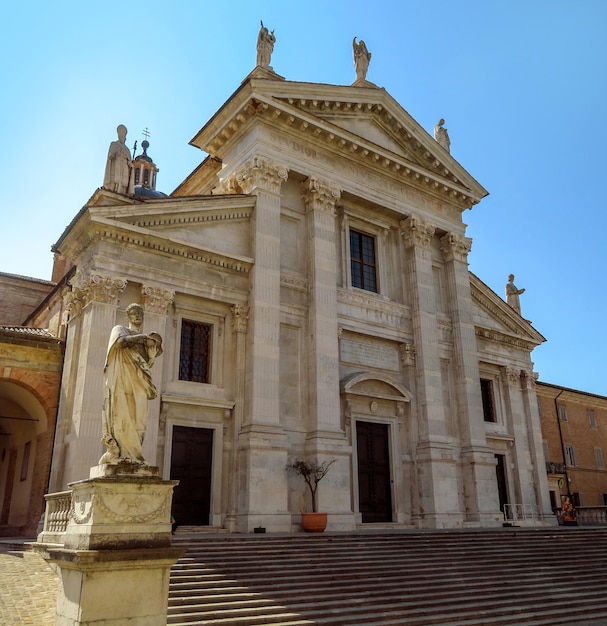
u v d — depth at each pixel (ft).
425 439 80.12
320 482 67.21
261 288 69.82
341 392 75.41
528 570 53.98
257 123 75.31
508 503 93.15
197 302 68.03
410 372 83.76
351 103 83.92
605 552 65.16
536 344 105.81
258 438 63.93
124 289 62.64
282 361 71.51
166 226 66.59
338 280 81.35
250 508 61.21
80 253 65.00
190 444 63.93
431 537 59.16
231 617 35.22
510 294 113.19
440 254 94.99
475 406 87.45
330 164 81.51
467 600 44.09
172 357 64.90
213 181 88.99
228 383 67.87
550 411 138.62
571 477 136.98
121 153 68.39
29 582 37.65
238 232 72.28
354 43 92.22
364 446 77.15
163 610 26.81
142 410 29.71
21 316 112.27
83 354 59.47
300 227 78.54
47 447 65.98
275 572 43.01
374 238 88.58
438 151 93.35
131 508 27.53
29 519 67.15
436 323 87.25
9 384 69.67
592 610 46.75
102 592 25.52
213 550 45.42
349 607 39.58
